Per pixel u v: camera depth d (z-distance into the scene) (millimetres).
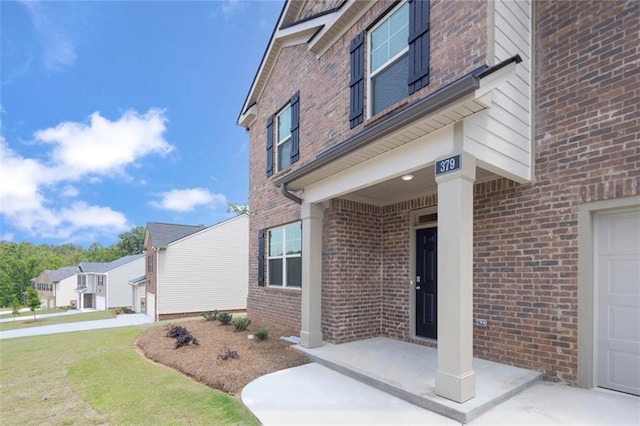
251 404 4031
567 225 4449
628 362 4039
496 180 5168
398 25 5875
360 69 6430
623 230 4160
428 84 5059
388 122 4055
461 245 3734
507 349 4895
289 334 7531
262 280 9461
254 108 10773
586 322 4227
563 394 4035
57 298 44281
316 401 4086
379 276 7121
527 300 4742
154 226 22656
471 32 4484
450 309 3771
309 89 8062
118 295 30953
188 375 5398
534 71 4895
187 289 20281
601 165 4203
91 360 6809
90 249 76688
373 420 3572
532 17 4965
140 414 4055
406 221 6758
